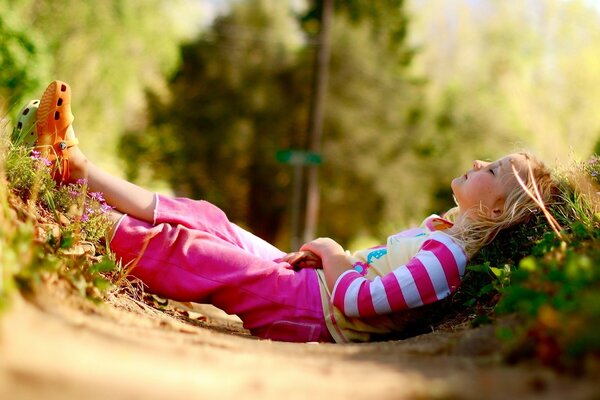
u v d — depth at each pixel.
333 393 1.46
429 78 21.42
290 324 3.09
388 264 3.26
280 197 19.86
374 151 19.81
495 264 3.22
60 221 2.86
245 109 19.94
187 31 18.33
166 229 3.08
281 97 20.12
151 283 3.07
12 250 2.02
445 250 3.08
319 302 3.13
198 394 1.34
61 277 2.31
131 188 3.13
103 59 13.14
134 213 3.10
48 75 10.86
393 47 21.56
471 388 1.45
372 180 19.56
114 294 2.81
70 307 2.12
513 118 19.83
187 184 19.88
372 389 1.50
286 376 1.61
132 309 2.74
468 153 20.14
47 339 1.53
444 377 1.62
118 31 13.33
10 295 1.79
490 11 22.14
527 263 2.18
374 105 20.03
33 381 1.25
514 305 2.28
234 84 19.94
